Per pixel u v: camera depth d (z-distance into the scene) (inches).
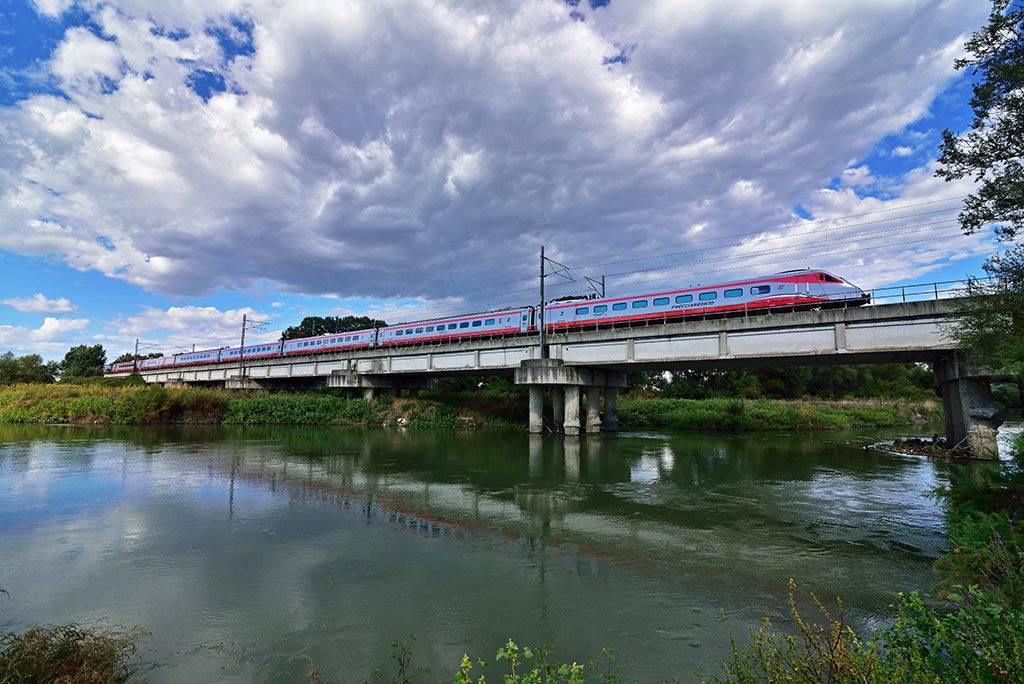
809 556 430.9
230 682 248.7
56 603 335.3
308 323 3860.7
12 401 1817.2
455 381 2506.2
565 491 690.2
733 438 1419.8
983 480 357.4
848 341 1052.5
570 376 1428.4
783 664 205.8
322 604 334.3
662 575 387.2
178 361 3038.9
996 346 439.8
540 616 318.0
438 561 414.6
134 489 683.4
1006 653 147.8
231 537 475.8
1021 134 424.8
